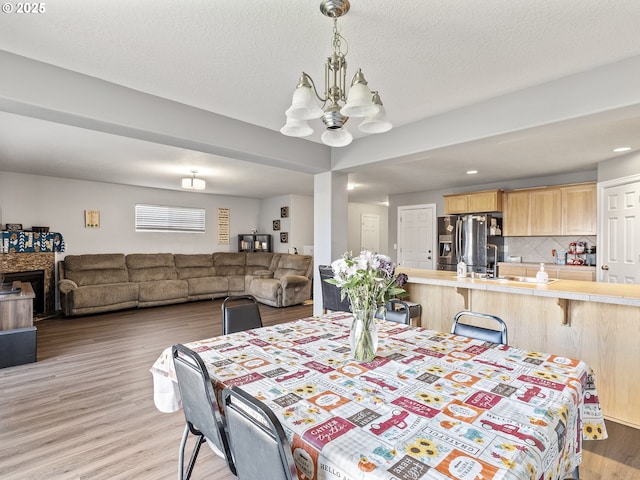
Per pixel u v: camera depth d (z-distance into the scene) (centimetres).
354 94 142
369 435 97
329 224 392
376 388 128
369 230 967
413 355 165
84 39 183
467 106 271
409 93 249
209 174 547
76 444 206
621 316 237
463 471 82
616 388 238
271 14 162
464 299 324
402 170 507
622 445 209
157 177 575
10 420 232
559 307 266
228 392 103
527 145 373
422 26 171
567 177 527
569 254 523
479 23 168
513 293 288
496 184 605
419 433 98
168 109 261
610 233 428
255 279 689
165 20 167
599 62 204
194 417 139
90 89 225
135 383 292
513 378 137
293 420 105
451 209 629
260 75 224
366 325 158
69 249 591
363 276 154
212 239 781
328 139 176
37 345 395
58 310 573
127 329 463
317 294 405
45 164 476
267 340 189
